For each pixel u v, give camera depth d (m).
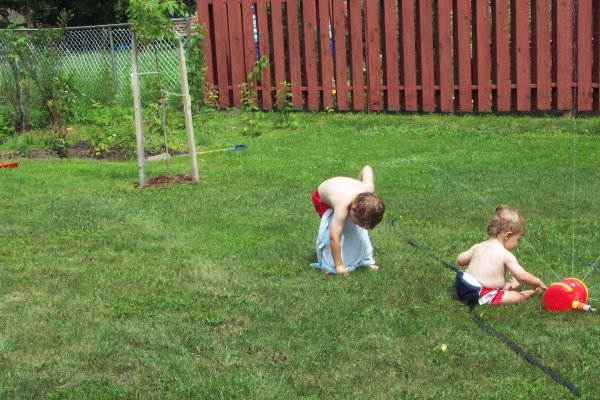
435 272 6.03
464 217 7.57
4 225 7.72
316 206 6.35
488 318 5.05
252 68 14.79
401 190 8.73
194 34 14.77
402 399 4.02
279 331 4.92
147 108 13.98
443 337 4.75
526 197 8.17
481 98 13.50
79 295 5.72
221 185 9.28
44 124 14.15
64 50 16.89
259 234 7.22
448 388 4.11
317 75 14.42
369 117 13.66
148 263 6.45
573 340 4.66
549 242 6.63
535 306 5.22
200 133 13.02
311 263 6.34
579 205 7.80
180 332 4.96
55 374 4.41
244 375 4.32
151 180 9.63
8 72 14.18
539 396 4.00
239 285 5.83
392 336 4.80
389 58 13.89
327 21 14.12
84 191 9.16
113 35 17.19
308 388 4.16
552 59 13.32
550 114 13.36
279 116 13.66
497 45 13.27
